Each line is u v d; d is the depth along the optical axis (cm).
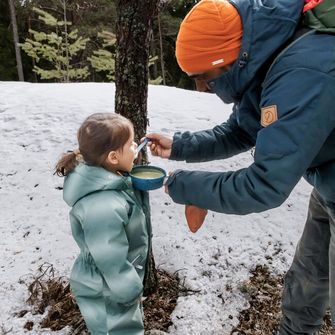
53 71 955
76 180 169
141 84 224
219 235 312
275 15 133
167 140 193
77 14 1434
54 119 475
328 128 130
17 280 270
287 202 354
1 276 273
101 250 164
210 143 194
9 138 439
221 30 137
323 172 154
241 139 195
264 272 285
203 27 139
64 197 176
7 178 379
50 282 263
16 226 321
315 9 135
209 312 249
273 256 299
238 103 159
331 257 172
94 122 168
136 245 183
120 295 170
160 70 1622
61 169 177
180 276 275
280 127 129
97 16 1456
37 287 259
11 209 341
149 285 257
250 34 135
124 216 169
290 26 133
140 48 217
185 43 144
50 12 1483
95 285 179
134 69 220
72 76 972
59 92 561
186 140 193
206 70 146
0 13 1670
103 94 560
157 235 307
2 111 497
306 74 126
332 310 179
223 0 142
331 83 124
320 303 207
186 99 571
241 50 137
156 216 327
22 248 299
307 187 377
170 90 618
